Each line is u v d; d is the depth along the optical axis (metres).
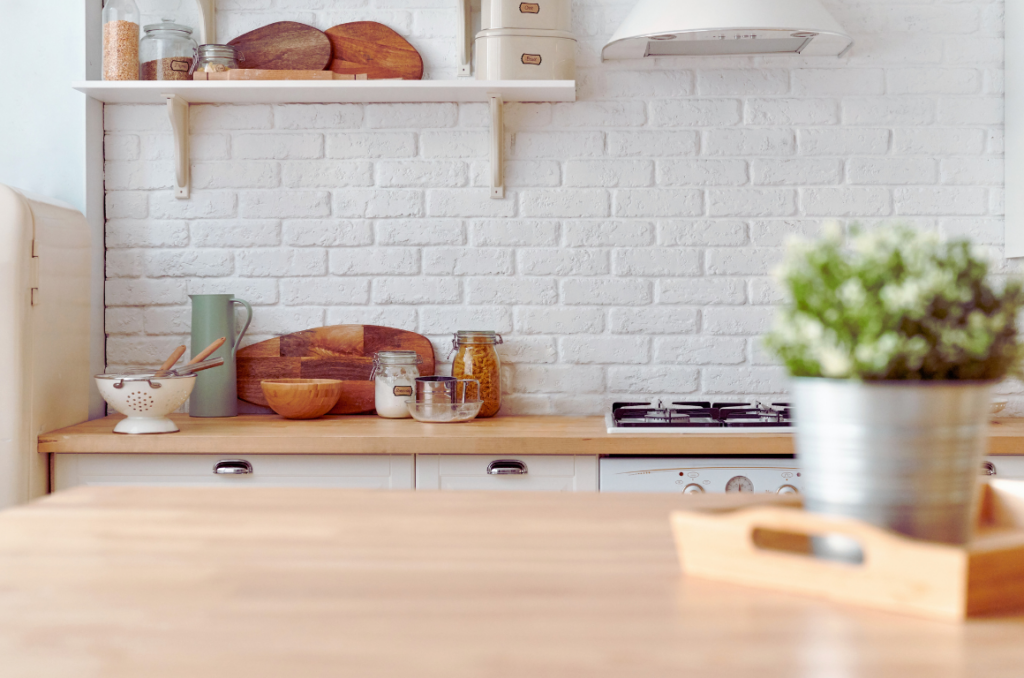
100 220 2.69
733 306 2.69
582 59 2.68
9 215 2.15
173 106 2.58
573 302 2.71
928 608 0.68
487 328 2.72
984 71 2.65
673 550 0.88
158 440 2.17
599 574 0.80
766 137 2.67
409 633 0.64
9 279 2.14
